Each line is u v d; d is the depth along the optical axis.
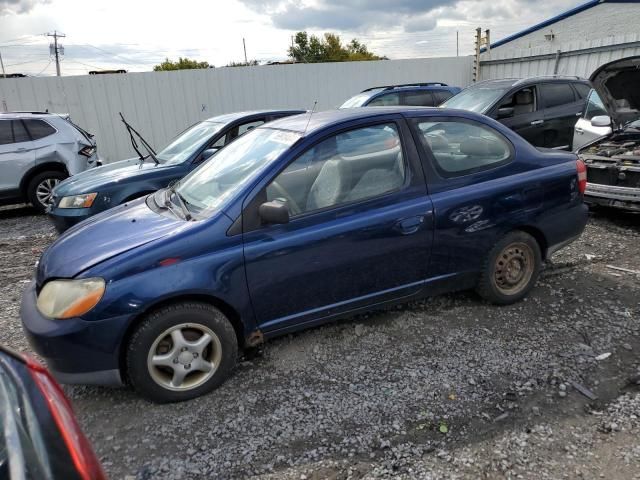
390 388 2.89
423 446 2.42
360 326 3.61
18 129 8.05
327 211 3.06
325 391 2.89
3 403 1.47
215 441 2.52
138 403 2.87
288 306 3.05
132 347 2.67
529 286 3.86
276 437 2.53
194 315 2.77
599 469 2.22
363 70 13.88
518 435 2.46
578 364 3.04
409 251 3.28
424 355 3.22
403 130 3.34
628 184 5.42
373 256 3.17
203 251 2.77
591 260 4.73
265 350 3.36
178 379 2.80
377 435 2.51
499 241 3.62
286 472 2.30
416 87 10.30
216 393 2.92
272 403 2.80
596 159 5.79
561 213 3.80
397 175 3.28
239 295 2.86
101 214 3.57
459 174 3.46
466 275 3.60
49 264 2.90
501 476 2.21
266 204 2.83
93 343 2.58
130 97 12.19
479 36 15.20
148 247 2.72
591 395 2.75
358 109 3.53
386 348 3.32
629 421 2.53
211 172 3.54
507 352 3.21
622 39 11.63
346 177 3.15
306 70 13.28
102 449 2.51
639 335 3.34
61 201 5.47
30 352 3.54
